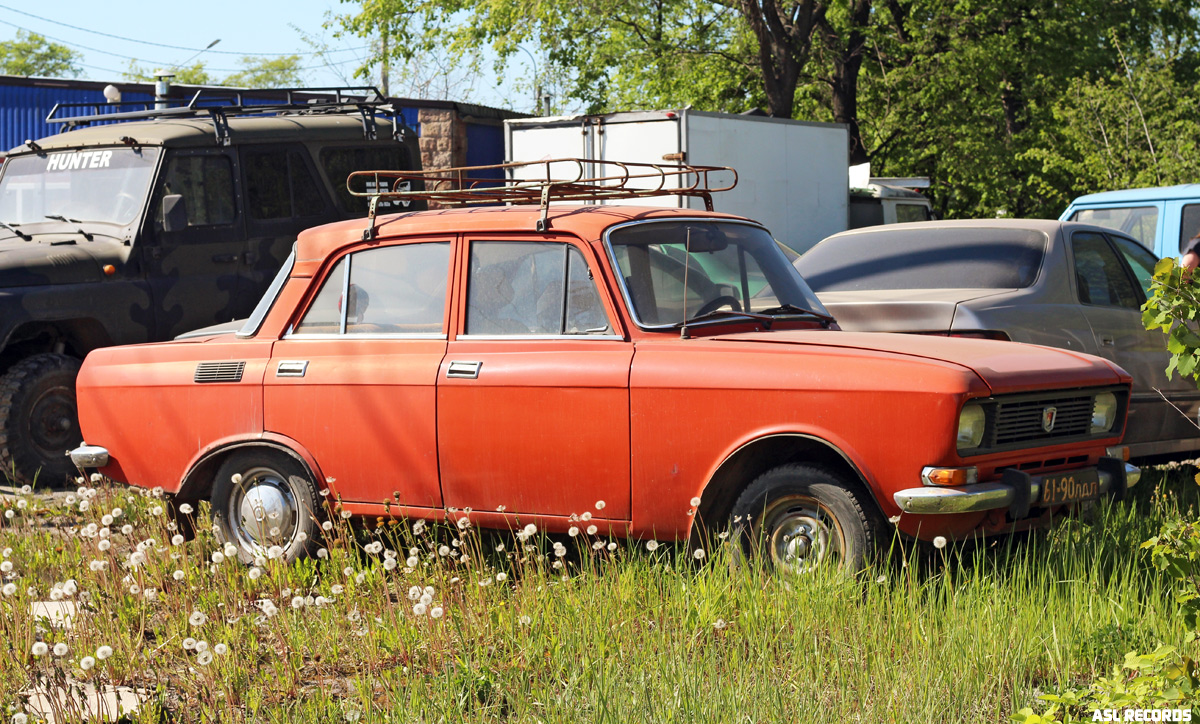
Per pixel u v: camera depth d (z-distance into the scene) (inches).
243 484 400.2
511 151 1238.3
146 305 601.3
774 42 1825.8
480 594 326.3
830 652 279.1
